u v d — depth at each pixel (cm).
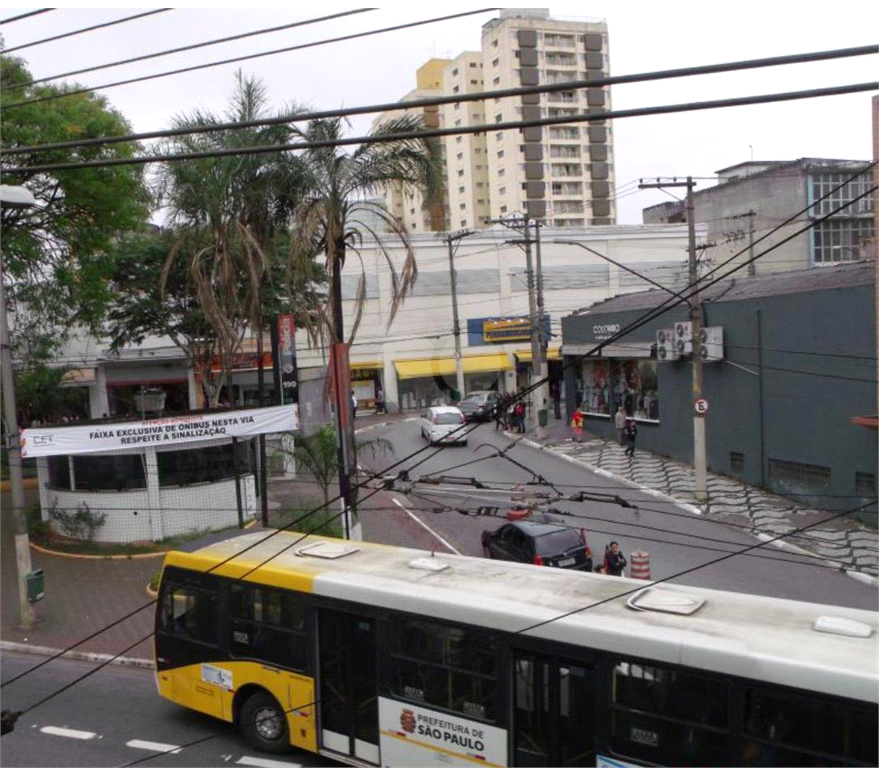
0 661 1518
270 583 1106
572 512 2389
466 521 2402
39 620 1705
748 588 1748
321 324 1909
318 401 2661
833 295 2294
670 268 4781
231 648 1145
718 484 2672
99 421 2125
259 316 2127
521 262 4622
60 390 3494
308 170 1822
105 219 2325
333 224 1811
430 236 4544
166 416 2139
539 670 895
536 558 1722
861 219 4978
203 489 2234
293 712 1077
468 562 1120
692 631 831
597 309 3838
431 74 8488
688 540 2114
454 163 8100
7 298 2453
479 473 2959
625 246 4778
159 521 2183
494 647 919
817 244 4953
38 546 2236
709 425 2864
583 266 4694
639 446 3334
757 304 2586
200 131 774
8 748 1152
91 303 2495
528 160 7575
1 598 1866
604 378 3700
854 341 2230
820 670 735
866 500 2208
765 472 2586
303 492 2730
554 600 945
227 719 1152
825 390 2334
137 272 3011
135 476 2186
